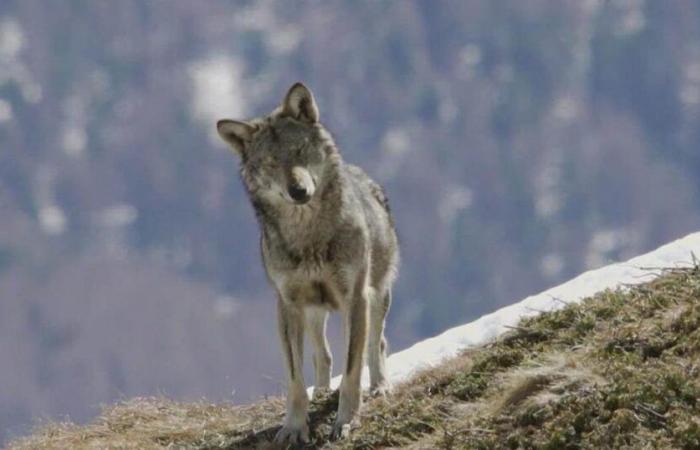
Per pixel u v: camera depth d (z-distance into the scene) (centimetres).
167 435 5100
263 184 4788
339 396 4869
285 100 4853
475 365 4516
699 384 3850
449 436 4088
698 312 4175
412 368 5312
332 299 4850
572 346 4388
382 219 5234
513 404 4094
